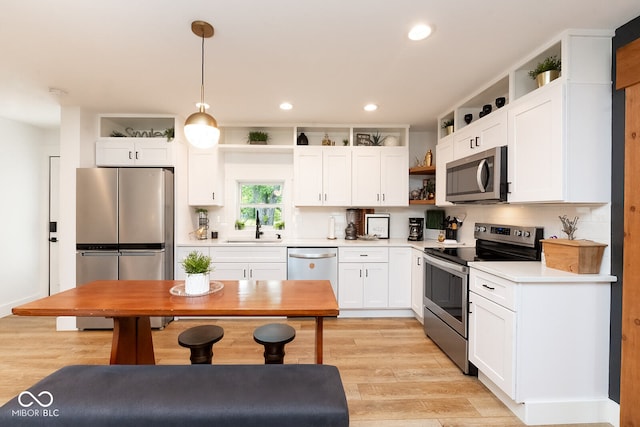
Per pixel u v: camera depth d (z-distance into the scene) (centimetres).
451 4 157
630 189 166
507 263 216
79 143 314
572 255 184
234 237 403
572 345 179
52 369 237
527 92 222
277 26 176
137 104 306
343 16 167
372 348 277
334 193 375
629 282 166
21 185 377
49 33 182
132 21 171
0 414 111
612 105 180
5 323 334
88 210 313
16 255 371
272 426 113
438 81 251
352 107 314
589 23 173
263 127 392
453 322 246
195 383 128
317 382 131
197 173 374
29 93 277
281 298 167
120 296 169
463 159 270
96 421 111
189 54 208
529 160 201
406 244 351
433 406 196
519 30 180
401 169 377
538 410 178
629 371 165
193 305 153
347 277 350
